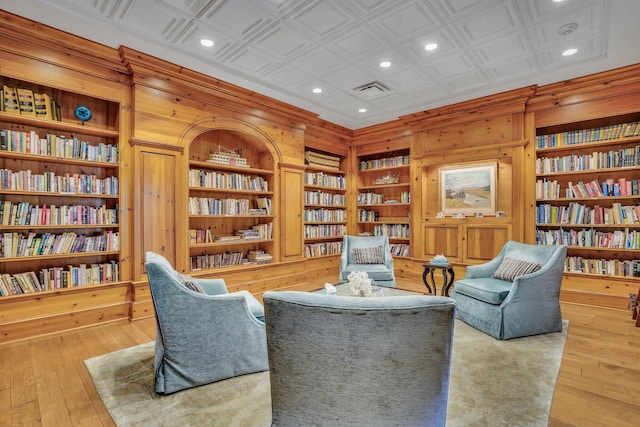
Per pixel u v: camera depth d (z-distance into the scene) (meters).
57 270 3.06
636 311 3.26
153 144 3.51
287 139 5.03
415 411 1.12
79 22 2.75
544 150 4.25
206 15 2.66
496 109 4.48
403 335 1.06
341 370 1.09
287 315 1.11
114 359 2.44
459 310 3.31
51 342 2.79
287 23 2.78
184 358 1.98
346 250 4.60
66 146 3.13
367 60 3.43
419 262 5.31
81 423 1.69
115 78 3.33
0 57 2.72
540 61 3.45
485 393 1.93
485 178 4.77
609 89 3.75
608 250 3.93
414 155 5.37
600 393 1.96
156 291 1.89
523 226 4.32
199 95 3.90
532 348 2.59
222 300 2.08
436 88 4.18
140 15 2.67
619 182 3.83
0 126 2.93
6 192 2.80
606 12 2.61
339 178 6.18
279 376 1.17
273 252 4.87
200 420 1.70
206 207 4.14
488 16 2.67
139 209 3.44
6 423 1.69
